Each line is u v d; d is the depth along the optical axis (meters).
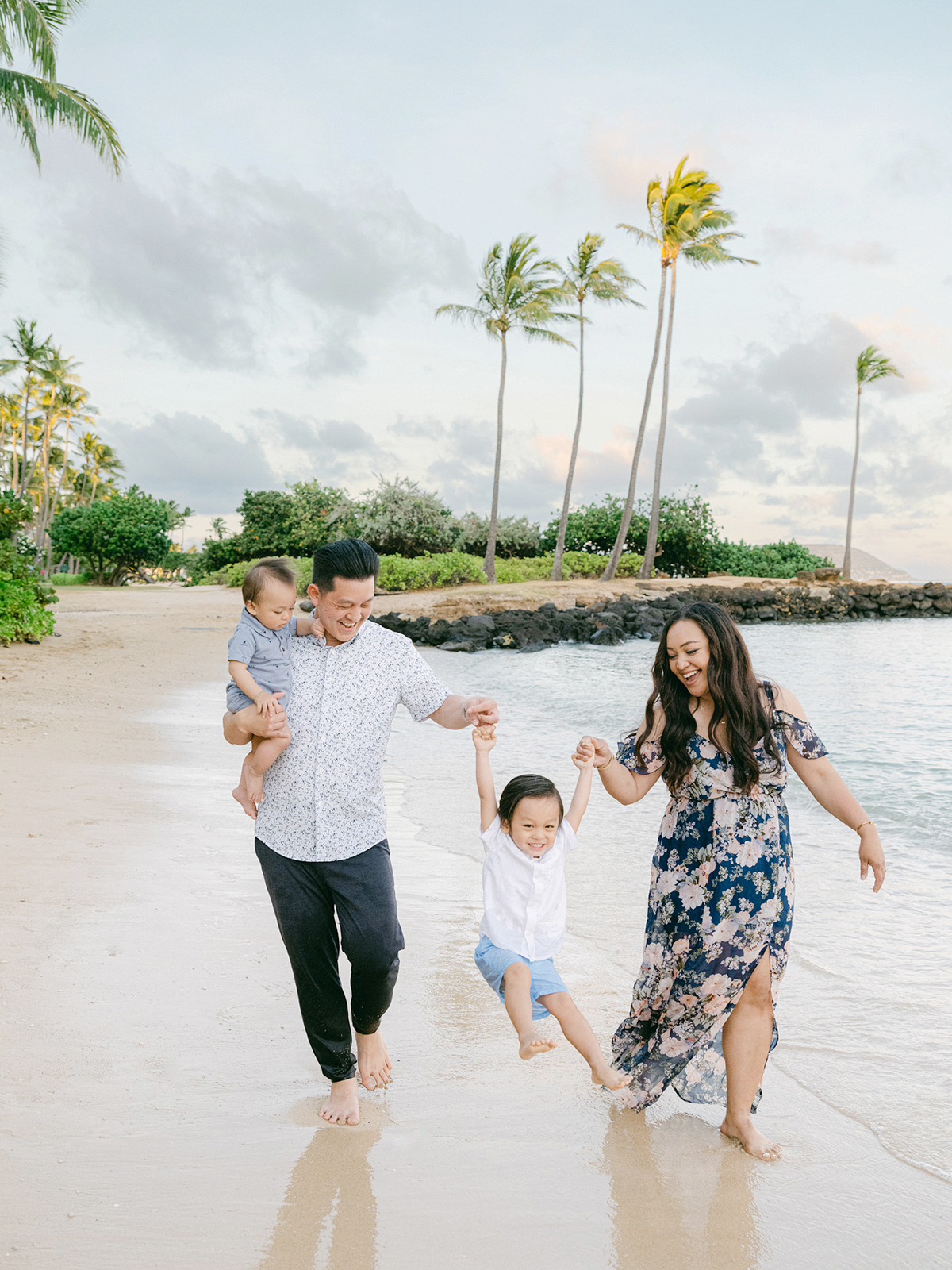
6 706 9.96
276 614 2.79
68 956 3.76
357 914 2.73
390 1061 3.16
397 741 10.17
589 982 3.92
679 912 2.78
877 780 8.55
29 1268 2.06
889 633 31.84
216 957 3.86
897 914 4.84
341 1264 2.13
